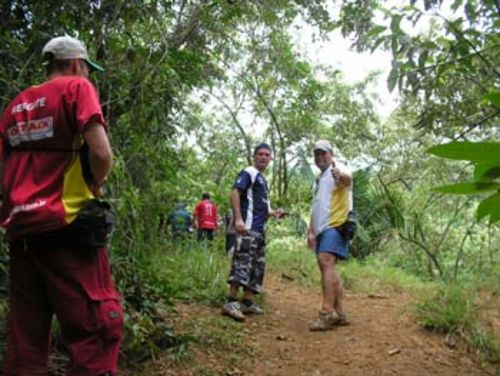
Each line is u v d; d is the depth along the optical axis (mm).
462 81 3941
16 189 2293
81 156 2299
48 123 2283
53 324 3307
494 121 3773
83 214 2266
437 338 4586
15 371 2338
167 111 4898
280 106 12953
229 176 12039
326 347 4398
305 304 5887
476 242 8422
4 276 3148
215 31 7520
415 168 11078
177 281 5445
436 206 9078
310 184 12305
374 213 9203
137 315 3705
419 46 3443
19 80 3326
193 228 8633
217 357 3973
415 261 8914
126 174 4078
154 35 4871
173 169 5418
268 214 5340
